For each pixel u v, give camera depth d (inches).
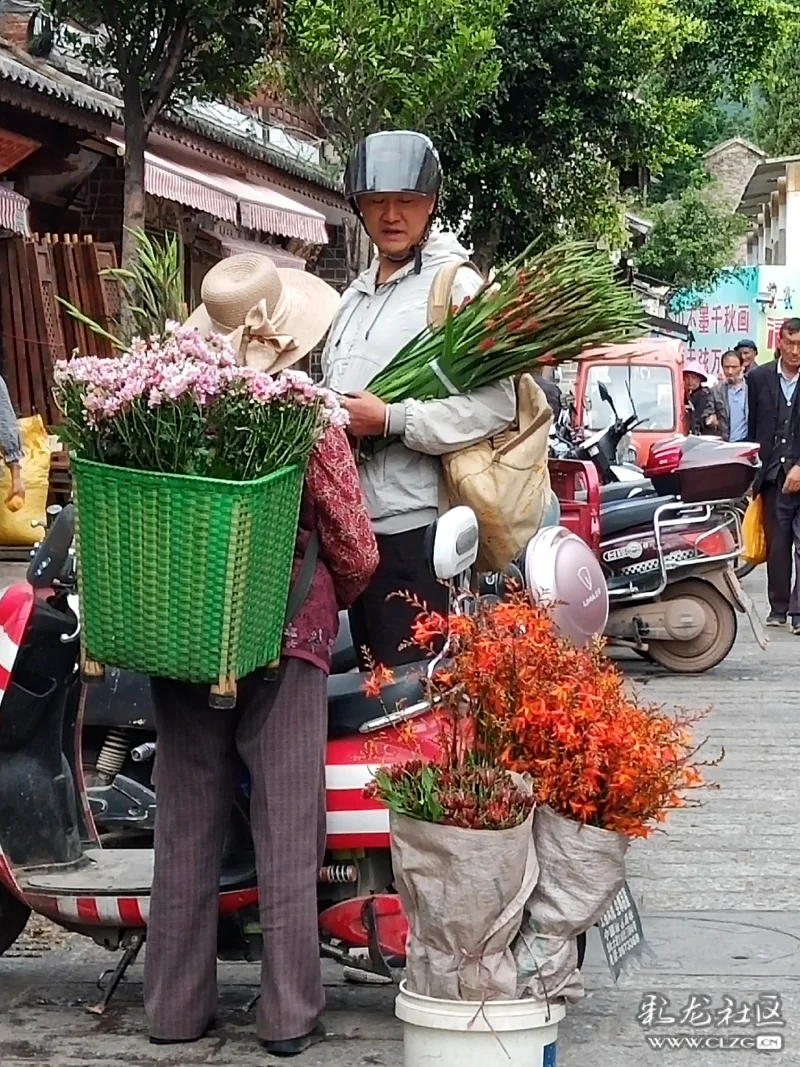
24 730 179.8
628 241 1015.6
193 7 450.3
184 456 144.6
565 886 147.2
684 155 964.0
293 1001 163.0
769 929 208.5
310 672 163.0
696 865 238.2
